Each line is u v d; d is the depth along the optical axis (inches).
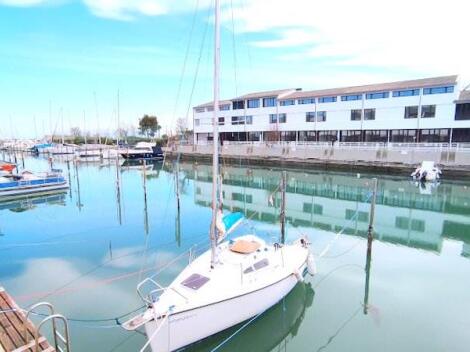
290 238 732.7
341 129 1983.3
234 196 1245.1
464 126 1622.8
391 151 1582.2
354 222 886.4
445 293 470.3
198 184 1524.4
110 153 2610.7
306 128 2117.4
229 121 2482.8
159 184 1503.4
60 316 255.0
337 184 1440.7
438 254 635.5
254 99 2333.9
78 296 457.4
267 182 1541.6
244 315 363.3
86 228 799.7
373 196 604.7
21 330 300.0
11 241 700.0
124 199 1161.4
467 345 355.3
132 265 567.8
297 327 392.5
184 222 854.5
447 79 1700.3
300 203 1127.6
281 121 2225.6
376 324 395.2
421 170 1422.2
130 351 340.8
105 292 468.4
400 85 1802.4
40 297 454.3
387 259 602.5
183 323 319.3
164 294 345.7
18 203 1106.1
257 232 773.3
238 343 368.5
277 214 969.5
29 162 2583.7
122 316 403.9
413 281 509.4
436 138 1718.8
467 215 964.0
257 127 2341.3
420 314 415.5
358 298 454.9
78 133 3969.0
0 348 271.9
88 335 366.6
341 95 1958.7
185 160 2481.5
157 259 596.1
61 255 616.4
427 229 824.9
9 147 3666.3
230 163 2175.2
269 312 398.9
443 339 366.0
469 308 429.1
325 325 395.2
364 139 1935.3
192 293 347.3
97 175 1802.4
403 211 1011.9
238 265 407.5
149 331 304.8
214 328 342.6
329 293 469.1
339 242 705.6
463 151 1406.3
